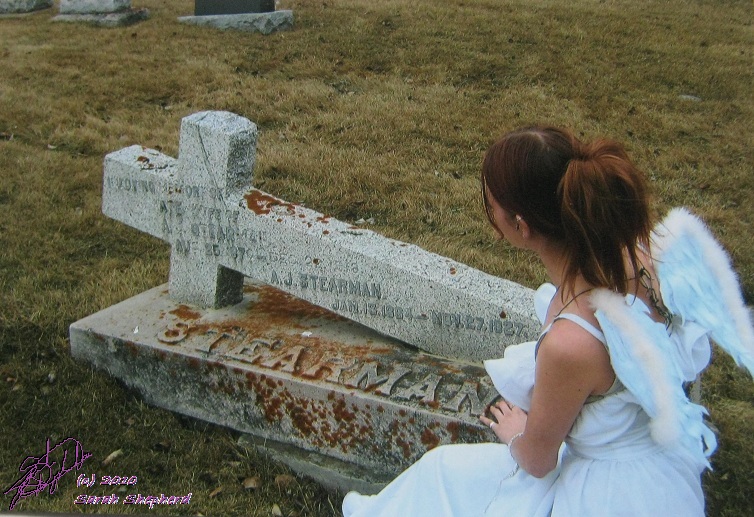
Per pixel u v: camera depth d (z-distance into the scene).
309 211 4.16
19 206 6.25
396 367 3.77
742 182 7.38
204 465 3.80
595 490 2.03
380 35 10.88
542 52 10.34
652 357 1.85
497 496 2.24
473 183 6.91
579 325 1.88
